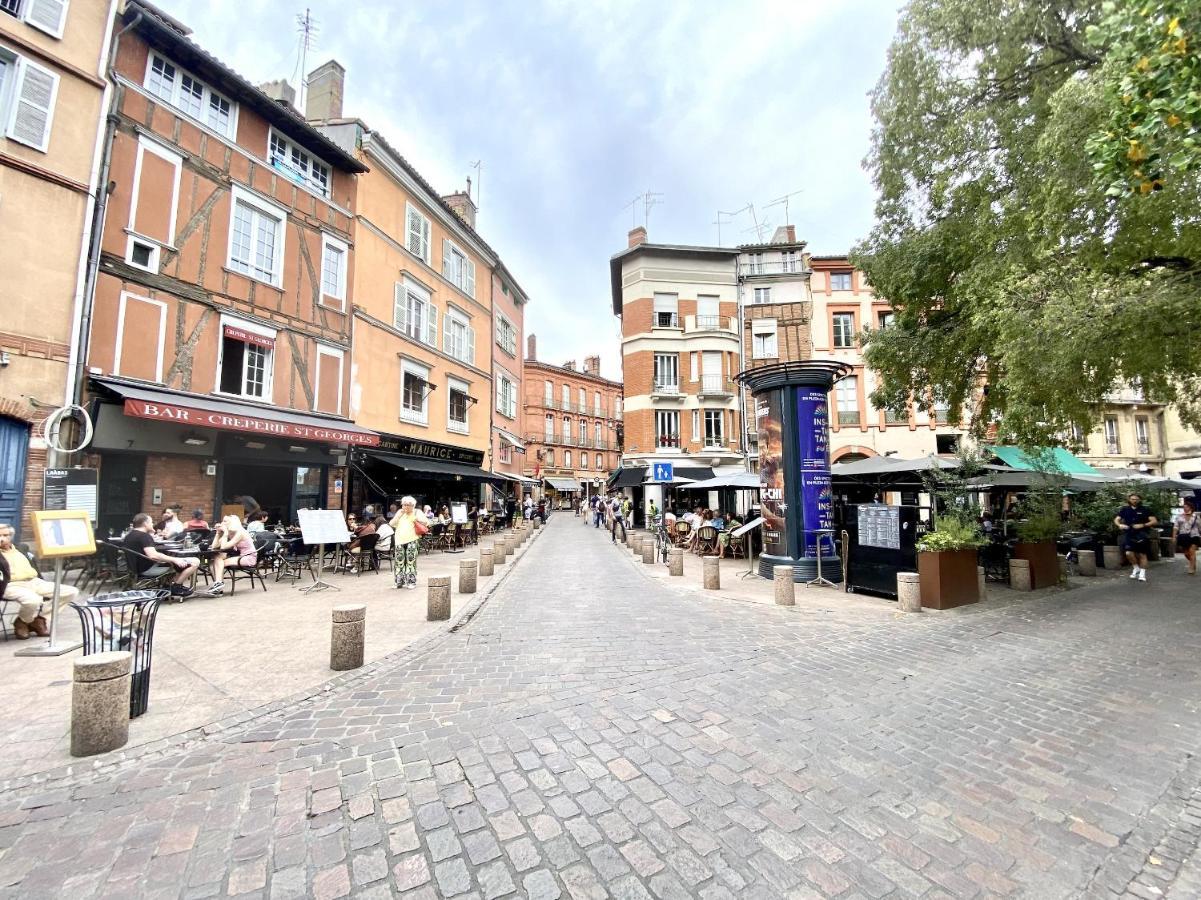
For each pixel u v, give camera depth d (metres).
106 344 9.91
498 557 13.41
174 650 5.34
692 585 10.14
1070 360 6.36
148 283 10.62
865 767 3.21
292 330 13.73
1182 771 3.21
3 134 8.64
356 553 10.94
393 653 5.35
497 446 26.64
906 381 11.13
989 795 2.93
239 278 12.43
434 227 20.64
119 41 10.30
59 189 9.20
